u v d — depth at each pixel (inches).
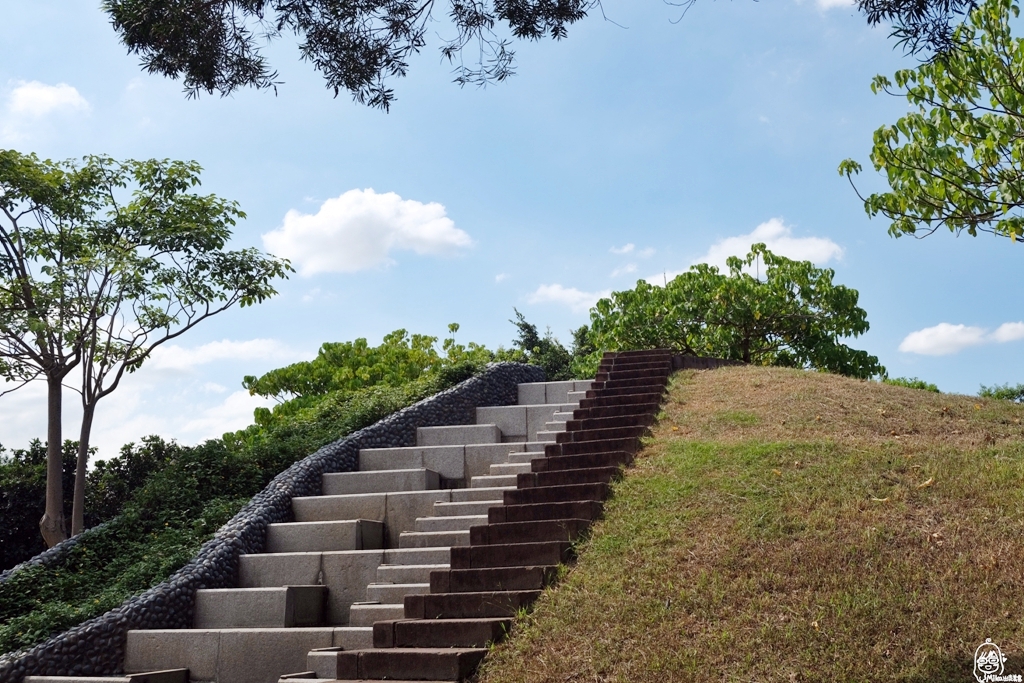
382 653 223.3
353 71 298.0
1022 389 693.9
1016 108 388.2
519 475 332.8
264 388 817.5
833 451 321.4
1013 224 392.8
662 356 510.3
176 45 279.3
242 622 317.7
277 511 390.9
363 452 450.6
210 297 508.1
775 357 751.7
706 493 290.7
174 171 525.0
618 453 338.6
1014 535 245.9
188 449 464.4
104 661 299.1
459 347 836.0
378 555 332.5
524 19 293.1
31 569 365.4
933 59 265.0
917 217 416.8
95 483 595.2
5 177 474.0
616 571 248.2
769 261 753.6
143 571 347.3
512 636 228.8
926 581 225.1
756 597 224.4
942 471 295.3
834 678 191.3
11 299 482.9
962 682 185.2
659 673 200.7
